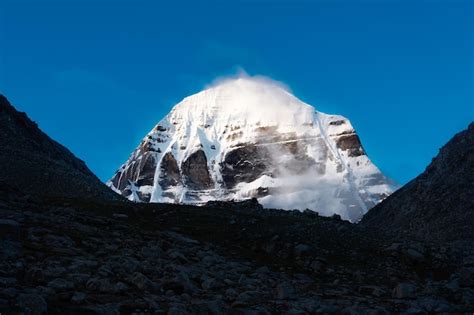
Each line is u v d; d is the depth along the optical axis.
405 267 30.08
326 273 28.39
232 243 32.41
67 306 15.79
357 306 20.59
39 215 27.17
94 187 58.72
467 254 32.59
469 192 64.62
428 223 63.12
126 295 17.89
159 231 31.97
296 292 22.58
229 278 23.52
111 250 23.52
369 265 30.12
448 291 25.12
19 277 17.69
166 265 22.41
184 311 16.56
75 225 26.83
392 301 22.70
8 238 21.48
